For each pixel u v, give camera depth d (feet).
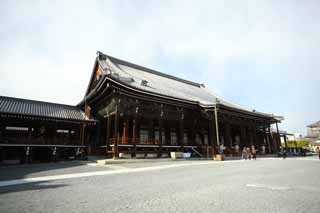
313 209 15.25
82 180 30.71
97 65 103.40
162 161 70.23
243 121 120.98
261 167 48.70
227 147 101.76
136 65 124.06
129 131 89.25
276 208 15.56
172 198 19.07
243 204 16.75
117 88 74.84
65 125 85.71
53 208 16.39
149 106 84.43
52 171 43.09
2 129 72.74
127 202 17.90
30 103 84.17
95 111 94.79
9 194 21.52
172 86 119.96
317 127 253.44
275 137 145.69
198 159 82.17
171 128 103.91
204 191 21.97
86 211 15.57
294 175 34.27
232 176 33.45
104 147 83.66
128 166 53.36
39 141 72.08
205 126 109.81
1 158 67.51
